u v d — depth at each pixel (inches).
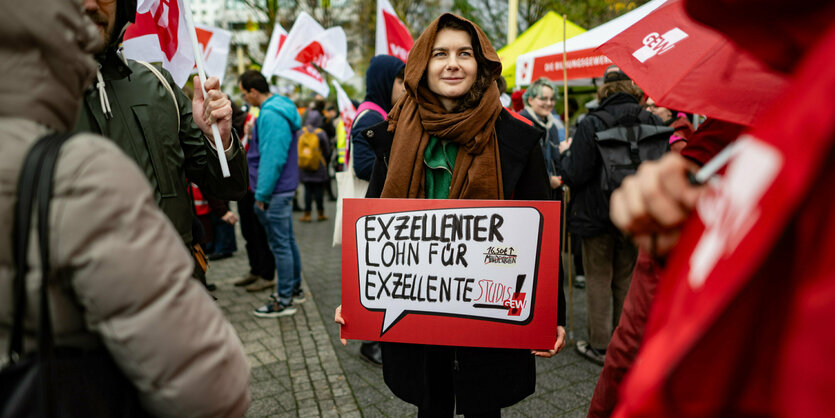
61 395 30.5
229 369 34.7
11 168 30.0
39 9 30.3
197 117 65.5
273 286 202.4
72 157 30.2
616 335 73.9
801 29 18.4
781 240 16.9
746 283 15.8
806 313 15.1
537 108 177.0
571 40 223.8
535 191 67.7
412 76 66.1
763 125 17.5
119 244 30.0
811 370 14.7
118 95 56.4
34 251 29.7
